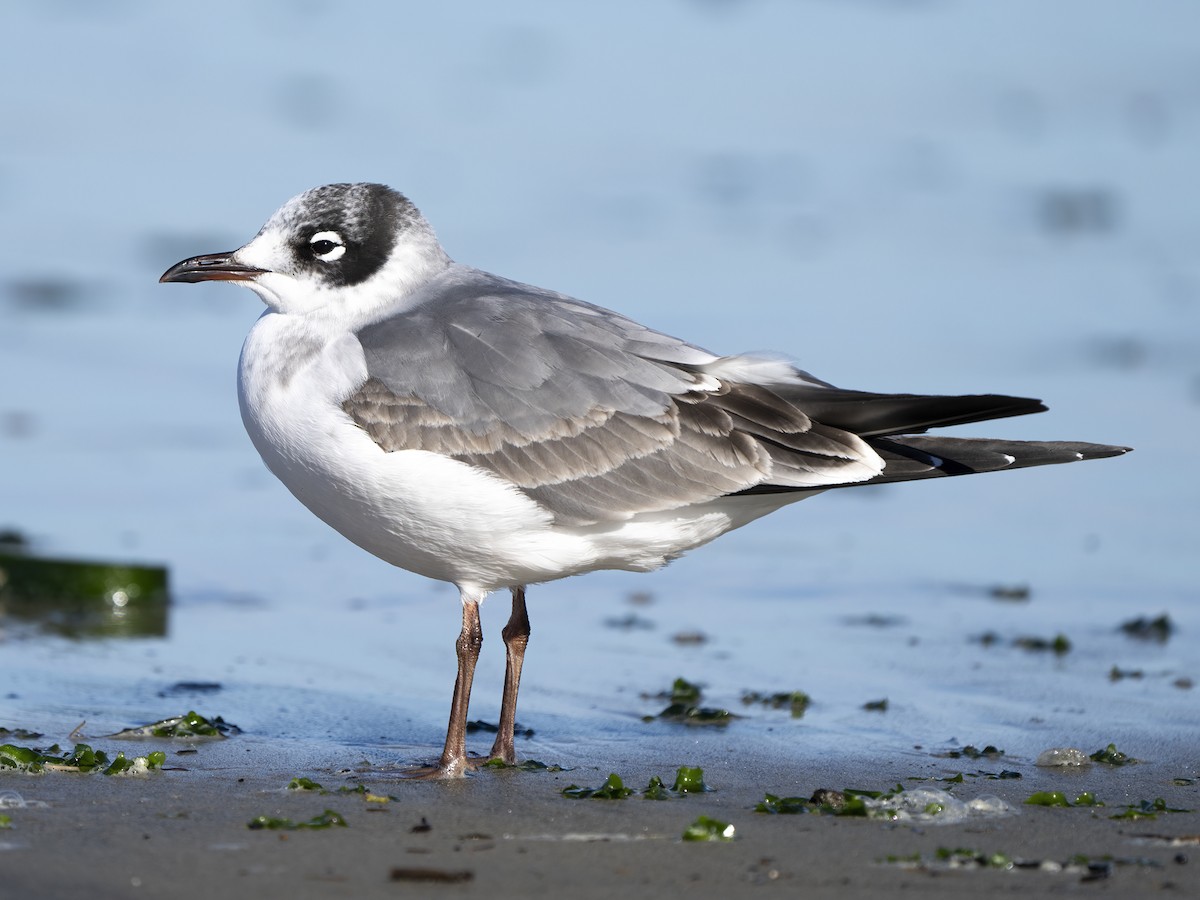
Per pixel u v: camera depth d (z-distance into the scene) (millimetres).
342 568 15570
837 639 13398
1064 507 17422
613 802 9227
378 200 10773
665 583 15234
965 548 16188
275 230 10727
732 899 7488
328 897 7430
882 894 7566
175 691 11867
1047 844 8383
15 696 11617
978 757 10367
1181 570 15352
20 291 24281
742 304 23016
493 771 10055
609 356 10328
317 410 10133
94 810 8797
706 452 10219
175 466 18422
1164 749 10547
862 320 22578
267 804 9031
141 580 14516
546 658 12945
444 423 10078
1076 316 23141
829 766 10148
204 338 23000
